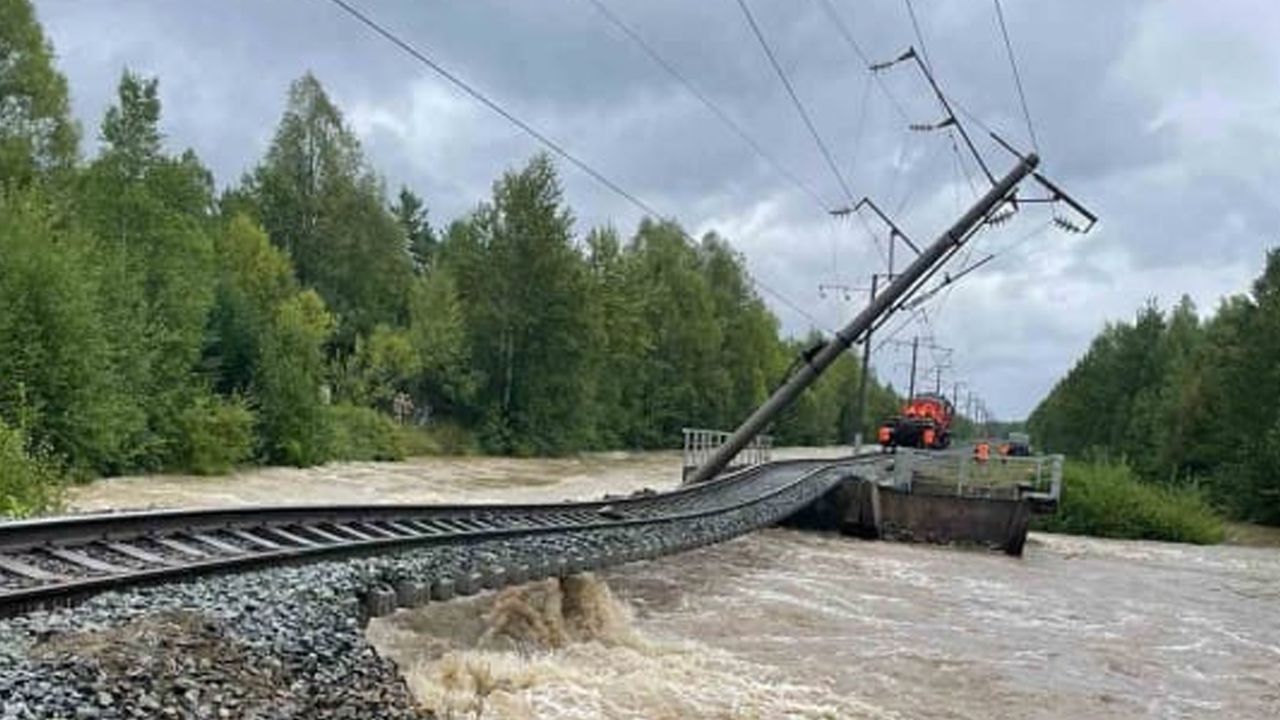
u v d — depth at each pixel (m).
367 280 79.25
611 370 84.44
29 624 8.26
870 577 27.53
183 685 7.36
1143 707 15.40
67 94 49.88
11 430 22.08
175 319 41.66
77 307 33.16
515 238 74.06
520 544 16.80
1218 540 51.53
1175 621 23.98
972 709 14.39
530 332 73.69
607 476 55.19
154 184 44.53
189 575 10.83
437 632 13.86
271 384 46.69
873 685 15.16
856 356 137.00
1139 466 87.69
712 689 13.20
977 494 38.97
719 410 97.75
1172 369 99.31
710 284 104.69
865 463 49.59
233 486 36.41
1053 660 18.19
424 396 71.56
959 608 23.39
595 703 11.52
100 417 33.50
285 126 79.56
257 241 62.09
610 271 83.19
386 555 14.20
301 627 9.80
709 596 21.94
